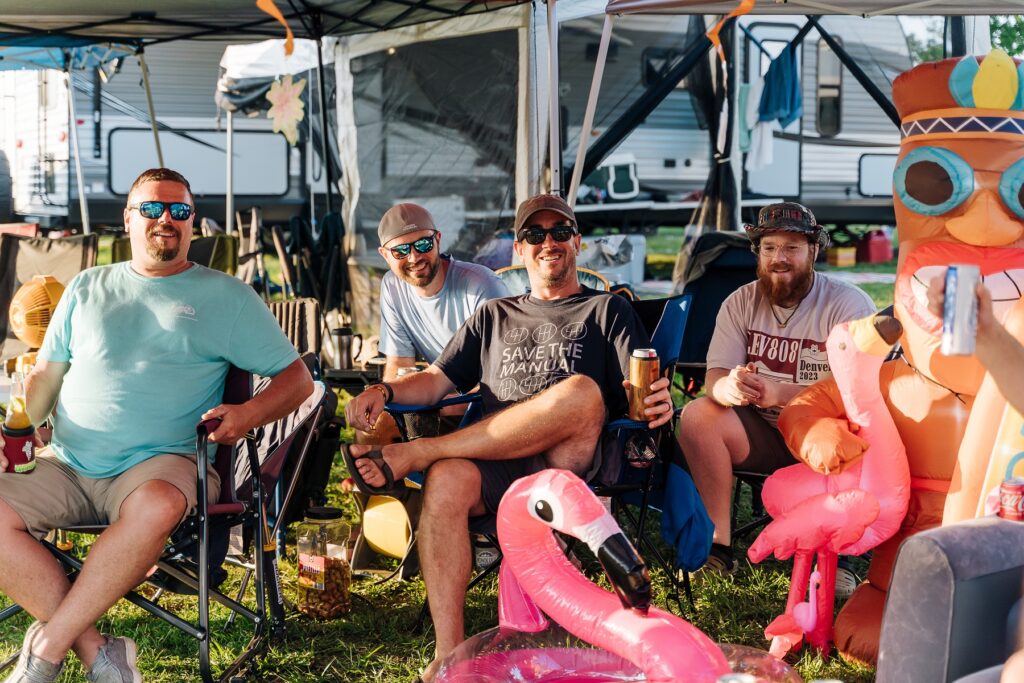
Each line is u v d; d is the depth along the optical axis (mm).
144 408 2996
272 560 3199
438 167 6711
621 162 9758
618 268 9383
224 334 3064
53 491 2885
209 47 10891
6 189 11250
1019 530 2107
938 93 2834
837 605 3438
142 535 2691
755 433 3434
